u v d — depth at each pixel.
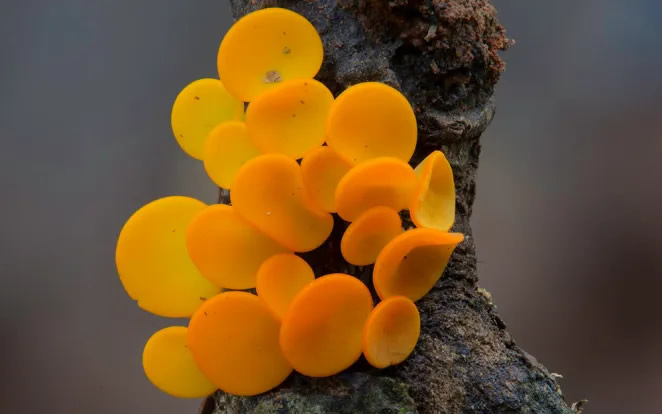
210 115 0.07
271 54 0.07
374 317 0.07
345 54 0.07
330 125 0.07
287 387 0.07
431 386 0.07
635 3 0.11
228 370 0.07
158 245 0.07
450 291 0.07
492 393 0.07
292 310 0.06
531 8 0.11
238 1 0.07
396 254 0.07
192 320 0.07
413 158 0.07
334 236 0.07
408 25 0.07
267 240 0.07
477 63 0.07
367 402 0.07
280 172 0.07
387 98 0.07
